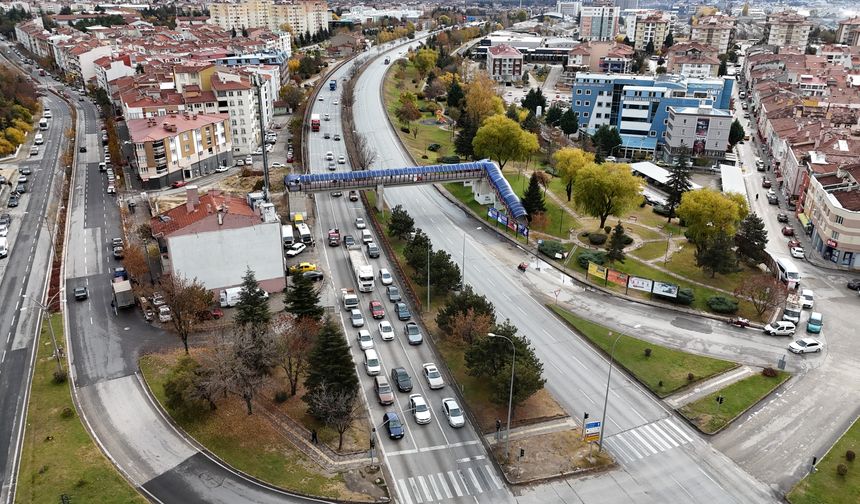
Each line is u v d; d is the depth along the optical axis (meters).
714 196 125.12
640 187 138.62
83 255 125.00
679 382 87.62
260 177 172.00
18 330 98.94
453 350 93.69
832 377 90.44
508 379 76.31
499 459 72.75
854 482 70.38
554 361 92.50
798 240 142.25
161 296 103.69
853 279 122.69
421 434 77.00
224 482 68.88
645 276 121.38
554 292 113.62
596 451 74.62
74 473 69.56
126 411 80.25
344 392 75.62
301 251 126.94
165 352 92.50
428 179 147.88
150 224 128.75
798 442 76.94
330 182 142.75
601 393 85.62
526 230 132.50
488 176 149.88
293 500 66.69
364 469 71.19
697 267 125.31
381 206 147.62
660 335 100.31
